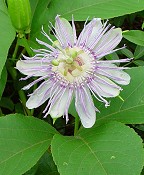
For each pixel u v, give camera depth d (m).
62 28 0.20
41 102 0.19
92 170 0.18
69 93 0.19
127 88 0.21
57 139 0.19
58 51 0.20
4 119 0.21
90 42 0.20
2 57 0.20
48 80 0.19
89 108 0.19
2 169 0.19
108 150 0.19
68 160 0.18
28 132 0.21
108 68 0.19
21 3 0.20
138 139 0.19
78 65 0.19
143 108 0.21
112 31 0.19
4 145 0.20
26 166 0.19
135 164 0.18
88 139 0.19
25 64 0.19
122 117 0.21
